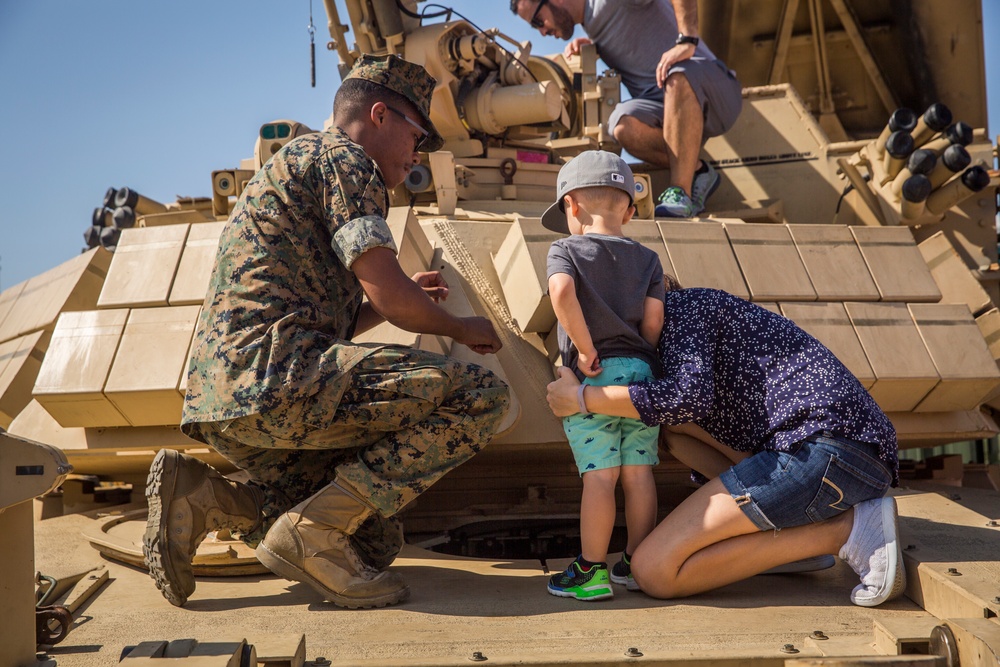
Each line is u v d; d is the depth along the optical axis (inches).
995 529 138.6
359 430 117.9
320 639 100.0
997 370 163.3
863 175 232.7
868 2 318.0
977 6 306.2
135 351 157.4
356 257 110.7
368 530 128.7
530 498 169.0
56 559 137.3
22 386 185.8
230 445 121.2
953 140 208.8
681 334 121.8
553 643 97.3
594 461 119.9
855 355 161.5
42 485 84.1
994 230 233.6
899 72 333.1
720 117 213.6
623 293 123.6
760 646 96.0
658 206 198.2
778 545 116.1
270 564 114.5
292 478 128.0
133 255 171.2
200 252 168.7
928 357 163.3
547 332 159.6
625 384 120.4
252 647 85.7
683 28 204.8
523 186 206.5
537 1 227.5
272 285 113.6
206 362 112.8
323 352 113.0
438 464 117.0
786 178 241.1
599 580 116.3
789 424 117.3
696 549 115.9
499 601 116.3
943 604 106.0
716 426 125.9
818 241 174.7
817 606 113.4
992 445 316.2
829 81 335.9
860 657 88.4
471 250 169.9
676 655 91.0
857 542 114.0
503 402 119.3
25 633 88.5
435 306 115.9
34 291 211.0
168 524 112.6
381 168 126.1
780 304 165.8
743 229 174.1
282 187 114.7
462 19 199.6
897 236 178.2
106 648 97.2
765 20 335.3
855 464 114.1
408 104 126.1
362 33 203.5
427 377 114.0
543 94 196.2
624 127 215.5
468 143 204.2
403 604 114.8
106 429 166.1
